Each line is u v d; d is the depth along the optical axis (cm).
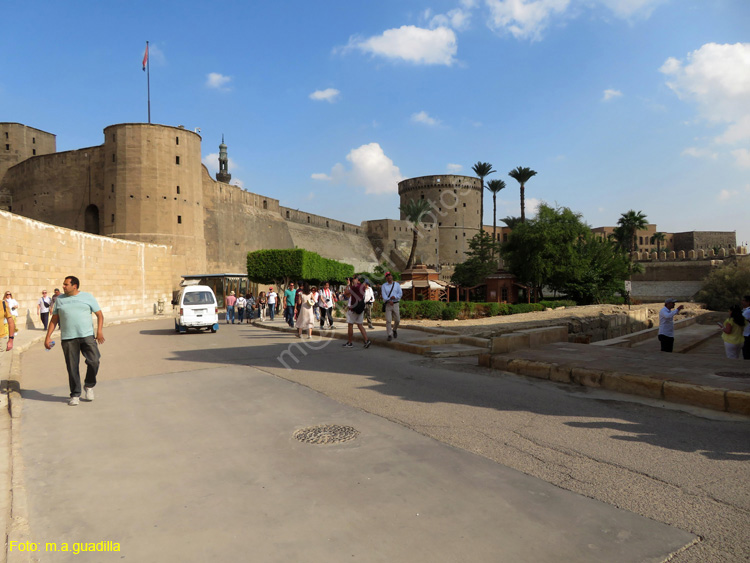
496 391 648
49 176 6519
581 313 2622
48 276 2400
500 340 861
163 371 856
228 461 409
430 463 396
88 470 392
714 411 535
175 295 4284
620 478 360
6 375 825
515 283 3581
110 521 306
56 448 448
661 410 545
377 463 398
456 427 491
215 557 263
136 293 3309
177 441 464
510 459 402
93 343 628
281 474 379
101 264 2931
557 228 3722
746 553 259
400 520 302
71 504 331
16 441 467
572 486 348
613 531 285
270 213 8062
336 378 753
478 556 261
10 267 2084
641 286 5953
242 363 923
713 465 382
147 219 5678
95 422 534
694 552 262
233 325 2222
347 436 468
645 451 416
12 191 7125
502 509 315
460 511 313
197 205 6206
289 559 260
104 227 5869
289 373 802
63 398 656
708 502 319
